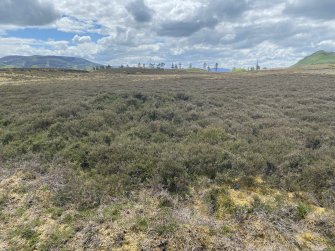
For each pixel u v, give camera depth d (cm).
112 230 570
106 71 10238
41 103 1773
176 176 780
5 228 590
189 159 875
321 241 561
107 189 729
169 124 1280
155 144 1020
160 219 594
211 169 832
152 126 1255
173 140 1117
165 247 525
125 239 545
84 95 2108
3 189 742
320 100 2062
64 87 2850
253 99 2186
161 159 870
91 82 3925
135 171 812
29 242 546
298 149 984
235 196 712
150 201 683
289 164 864
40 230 581
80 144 1021
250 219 611
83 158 928
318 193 730
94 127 1223
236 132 1216
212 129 1191
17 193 725
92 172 840
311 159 910
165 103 1812
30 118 1339
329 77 4462
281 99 2194
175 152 929
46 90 2511
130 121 1353
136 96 1903
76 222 600
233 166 838
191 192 729
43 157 945
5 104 1803
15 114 1468
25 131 1187
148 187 751
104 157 914
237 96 2319
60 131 1184
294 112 1652
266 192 738
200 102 1875
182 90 2670
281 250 525
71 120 1324
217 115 1545
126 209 646
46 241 548
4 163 911
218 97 2153
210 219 607
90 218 609
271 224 592
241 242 545
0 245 539
